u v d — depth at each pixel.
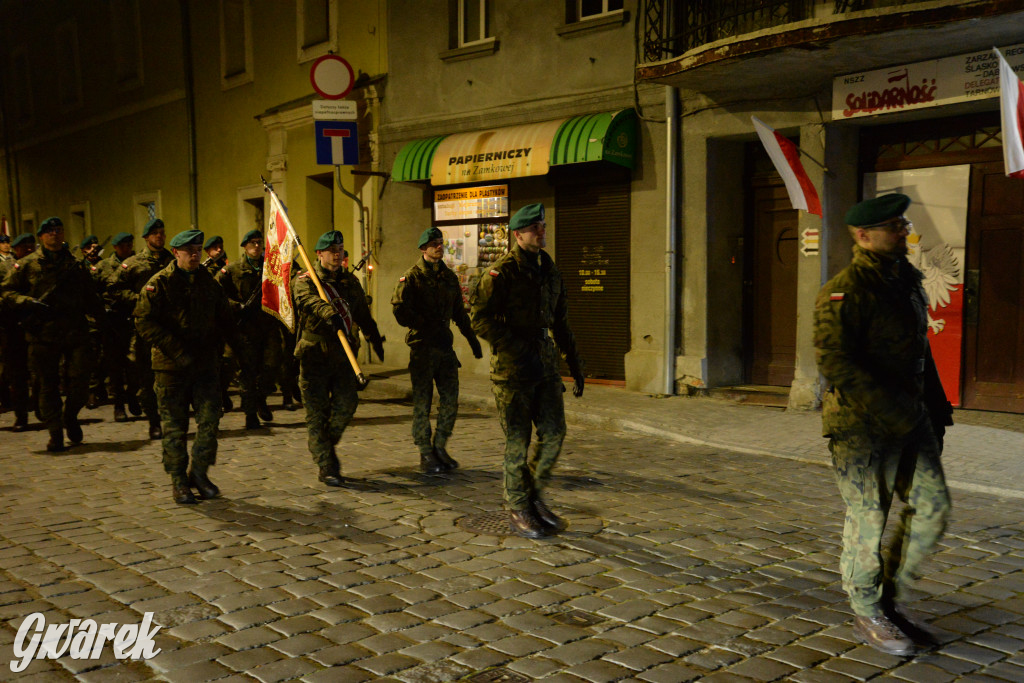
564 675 3.19
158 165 19.89
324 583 4.17
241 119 17.23
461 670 3.23
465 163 11.95
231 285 8.78
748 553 4.62
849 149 9.41
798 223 9.76
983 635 3.54
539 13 11.65
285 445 7.88
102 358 9.93
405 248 13.73
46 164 24.66
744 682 3.12
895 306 3.24
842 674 3.19
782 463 6.96
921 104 8.40
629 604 3.89
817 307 3.32
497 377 4.86
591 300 11.41
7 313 8.06
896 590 3.51
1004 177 8.52
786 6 9.27
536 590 4.07
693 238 10.32
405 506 5.61
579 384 5.16
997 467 6.53
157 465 7.04
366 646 3.45
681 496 5.85
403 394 11.42
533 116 11.84
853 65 8.72
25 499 5.88
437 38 13.02
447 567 4.39
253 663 3.29
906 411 3.19
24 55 25.22
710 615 3.77
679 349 10.52
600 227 11.23
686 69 9.08
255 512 5.49
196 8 18.19
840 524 5.20
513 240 12.20
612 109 10.95
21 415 8.87
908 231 3.31
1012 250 8.52
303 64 15.45
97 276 9.75
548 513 5.11
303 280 6.14
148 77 19.94
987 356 8.77
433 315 6.60
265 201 16.94
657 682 3.13
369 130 14.21
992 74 7.92
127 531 5.06
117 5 20.78
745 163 10.51
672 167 10.33
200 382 5.71
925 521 3.39
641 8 10.50
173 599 3.96
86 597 3.99
